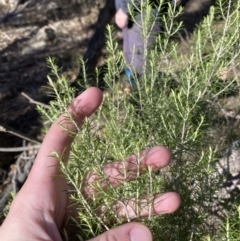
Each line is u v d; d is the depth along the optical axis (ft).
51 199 0.62
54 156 0.57
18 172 1.40
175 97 0.64
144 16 0.78
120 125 0.76
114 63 0.76
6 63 2.04
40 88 1.86
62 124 0.57
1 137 1.55
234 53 0.77
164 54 0.78
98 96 0.57
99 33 1.97
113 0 2.04
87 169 0.61
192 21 2.02
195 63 0.77
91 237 0.60
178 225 0.66
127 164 0.61
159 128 0.71
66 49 2.12
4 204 1.29
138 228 0.55
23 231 0.60
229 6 0.72
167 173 0.74
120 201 0.57
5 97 1.82
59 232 0.64
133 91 0.84
